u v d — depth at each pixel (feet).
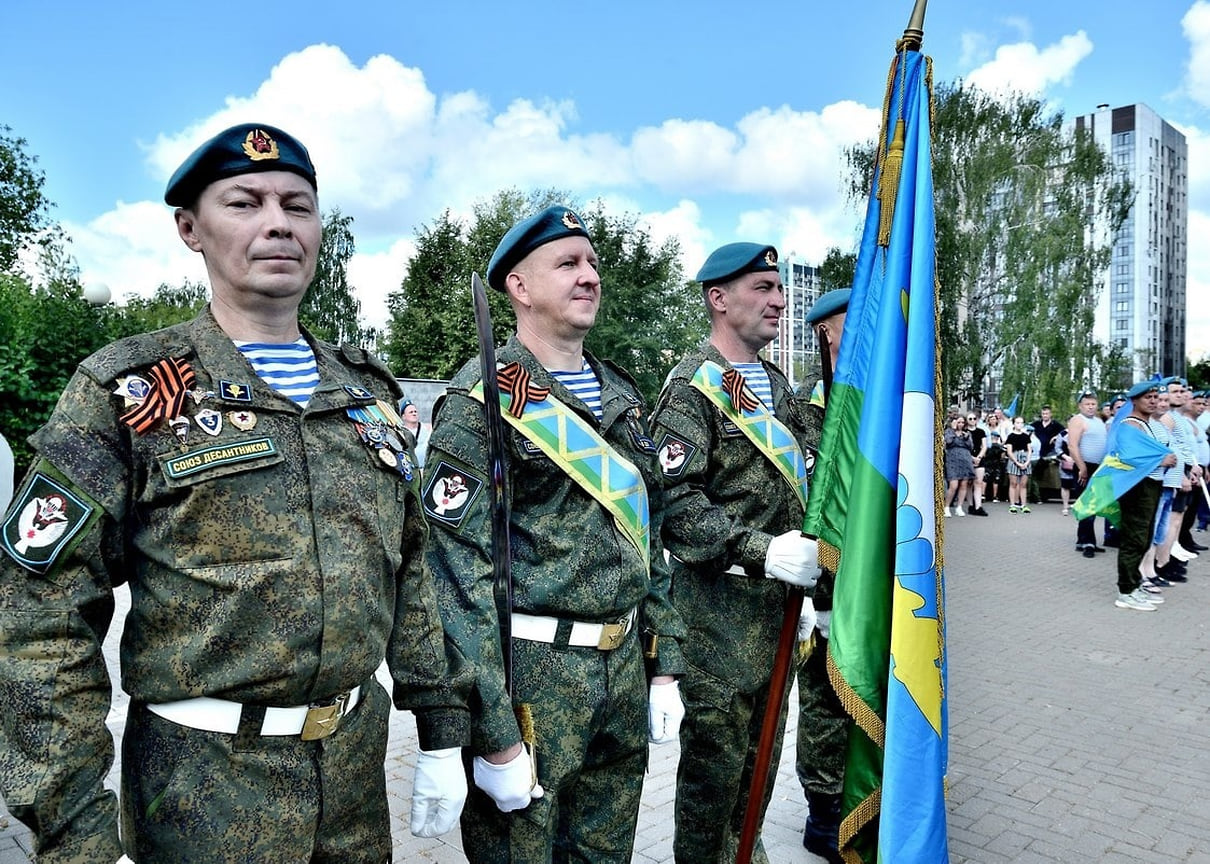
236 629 5.11
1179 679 18.79
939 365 7.87
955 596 27.22
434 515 6.98
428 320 103.60
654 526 8.59
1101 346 105.81
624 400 8.32
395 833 11.59
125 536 5.20
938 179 97.30
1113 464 25.55
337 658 5.37
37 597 4.79
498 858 7.20
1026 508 50.78
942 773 7.22
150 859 5.19
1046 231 97.35
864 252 8.48
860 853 7.76
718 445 9.87
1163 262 366.84
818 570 8.60
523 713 7.14
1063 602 26.35
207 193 5.60
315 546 5.39
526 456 7.41
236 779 5.21
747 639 9.48
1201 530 42.73
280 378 5.76
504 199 105.70
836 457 8.45
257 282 5.60
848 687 7.36
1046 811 12.69
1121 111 350.23
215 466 5.15
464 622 6.79
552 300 7.95
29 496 4.83
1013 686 18.33
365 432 5.90
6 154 89.25
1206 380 219.41
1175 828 12.18
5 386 31.12
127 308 36.35
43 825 4.62
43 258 51.16
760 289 10.44
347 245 132.26
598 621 7.54
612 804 7.95
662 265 105.09
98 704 4.92
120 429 5.07
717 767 9.49
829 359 11.27
